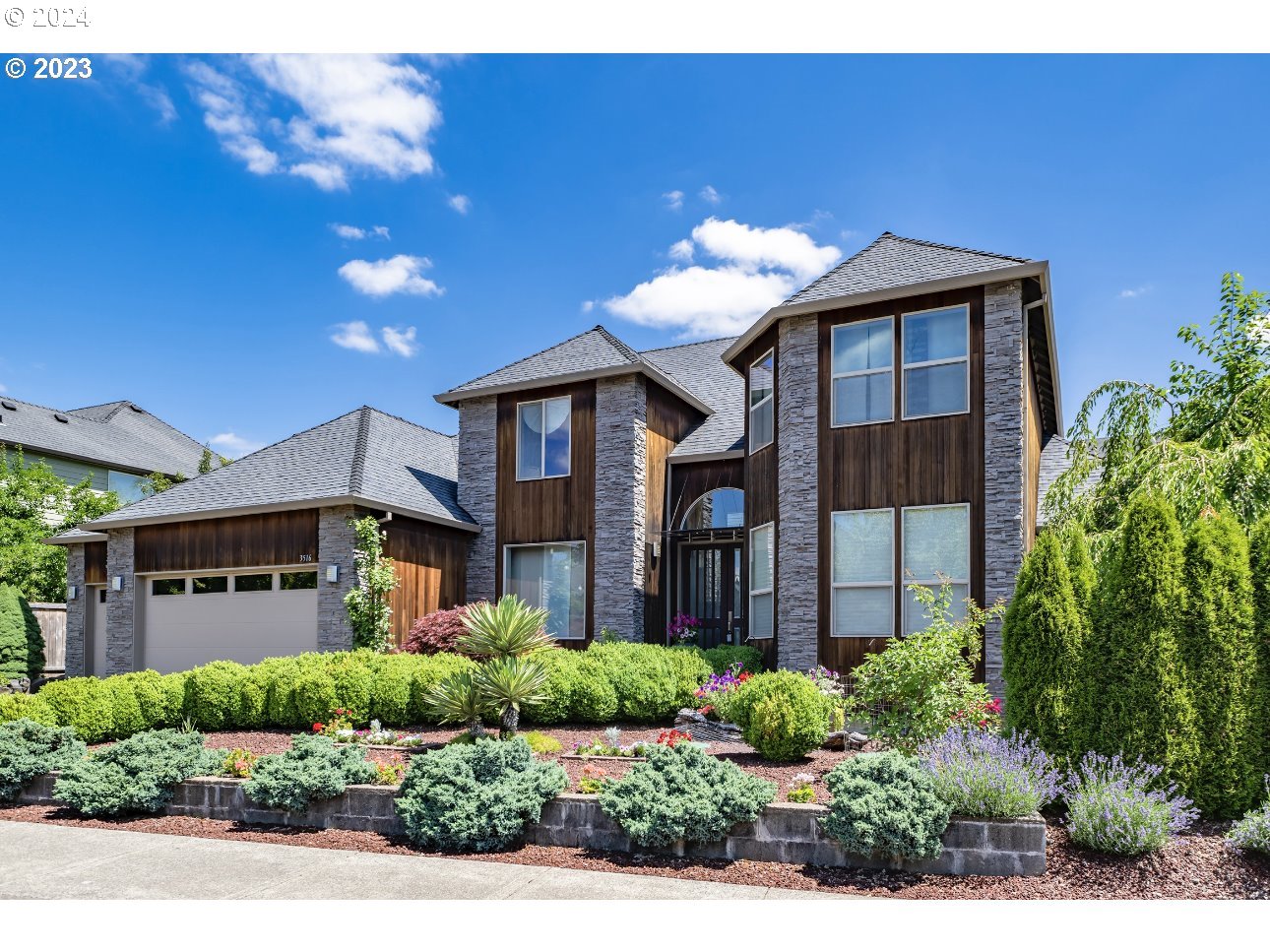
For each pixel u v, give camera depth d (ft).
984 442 40.47
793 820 21.58
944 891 19.30
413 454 62.13
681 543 57.57
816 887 19.79
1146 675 23.41
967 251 43.68
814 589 43.39
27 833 25.57
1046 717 24.44
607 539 54.44
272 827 25.79
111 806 27.02
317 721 38.14
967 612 39.88
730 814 21.81
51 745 31.35
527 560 57.31
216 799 27.04
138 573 57.21
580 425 56.24
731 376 67.10
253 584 53.93
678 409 60.80
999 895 18.92
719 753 31.81
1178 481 34.27
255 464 59.57
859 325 44.19
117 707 37.88
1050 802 23.25
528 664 32.42
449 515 55.83
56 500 88.79
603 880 20.33
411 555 53.16
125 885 20.22
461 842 22.85
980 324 41.16
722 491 61.36
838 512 43.42
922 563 41.34
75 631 67.36
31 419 100.63
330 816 25.55
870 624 42.01
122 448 107.24
